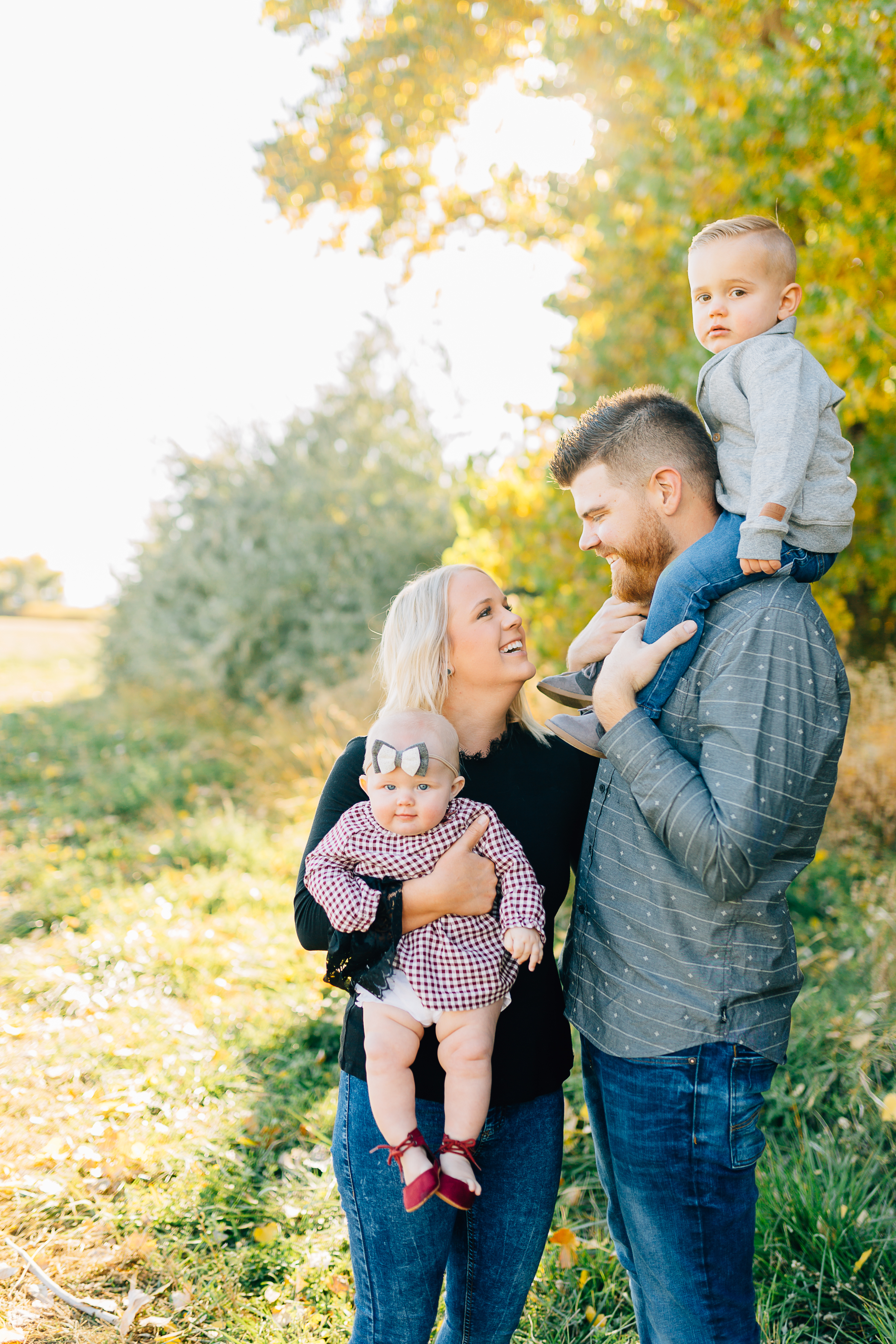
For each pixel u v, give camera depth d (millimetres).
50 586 52594
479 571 1993
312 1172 3266
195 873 6227
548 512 6352
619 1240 2057
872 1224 2789
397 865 1785
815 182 4977
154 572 12352
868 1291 2594
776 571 1725
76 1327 2592
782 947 1758
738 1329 1731
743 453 1868
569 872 2010
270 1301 2689
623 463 1881
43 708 12922
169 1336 2549
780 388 1802
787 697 1650
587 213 7164
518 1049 1838
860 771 5895
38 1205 3047
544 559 6336
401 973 1760
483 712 1979
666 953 1733
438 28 8930
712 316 2016
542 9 8586
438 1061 1778
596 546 1948
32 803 8117
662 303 6641
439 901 1737
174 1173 3234
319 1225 3000
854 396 5418
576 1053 3883
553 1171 1898
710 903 1703
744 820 1588
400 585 11109
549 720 1950
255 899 5754
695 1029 1709
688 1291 1733
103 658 13711
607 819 1854
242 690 11328
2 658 20344
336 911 1749
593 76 6734
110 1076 3809
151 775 8375
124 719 11391
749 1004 1719
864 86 4586
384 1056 1734
